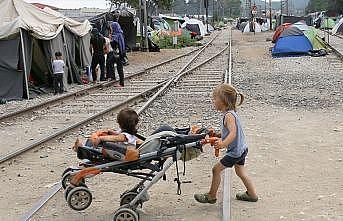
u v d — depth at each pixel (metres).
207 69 29.09
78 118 14.44
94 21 35.56
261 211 6.75
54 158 9.86
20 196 7.68
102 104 17.03
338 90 19.00
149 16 60.81
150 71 29.66
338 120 13.08
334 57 34.47
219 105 6.71
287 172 8.47
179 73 25.70
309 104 15.94
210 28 114.06
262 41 62.88
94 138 6.42
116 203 7.23
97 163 6.54
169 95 18.77
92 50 23.41
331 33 69.62
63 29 22.11
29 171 8.98
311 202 7.05
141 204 6.68
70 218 6.71
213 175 6.95
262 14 167.38
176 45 54.94
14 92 18.52
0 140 11.80
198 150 6.62
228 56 38.31
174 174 8.54
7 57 18.39
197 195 7.12
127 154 6.34
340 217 6.49
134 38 46.31
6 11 19.83
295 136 11.24
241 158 6.81
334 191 7.48
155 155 6.43
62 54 21.73
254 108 15.26
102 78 23.39
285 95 18.03
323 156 9.46
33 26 19.34
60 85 19.81
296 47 36.62
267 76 24.52
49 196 7.38
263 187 7.71
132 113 6.60
